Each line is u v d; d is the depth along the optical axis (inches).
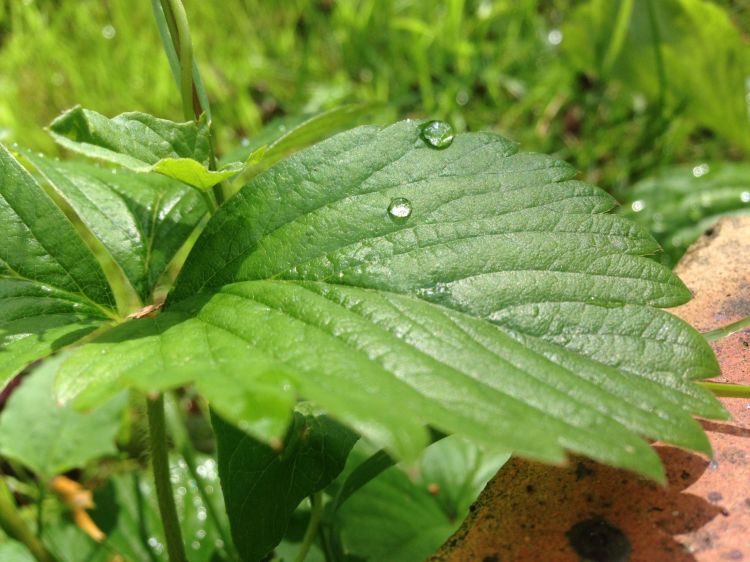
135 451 7.2
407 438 2.9
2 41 11.9
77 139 4.0
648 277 4.1
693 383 3.7
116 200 4.8
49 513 6.4
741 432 4.3
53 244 4.3
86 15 11.2
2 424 6.0
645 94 9.7
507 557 4.0
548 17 11.8
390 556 5.5
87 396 3.3
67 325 4.1
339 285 3.9
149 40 11.0
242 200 4.3
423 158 4.4
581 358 3.7
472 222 4.2
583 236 4.2
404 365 3.4
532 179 4.4
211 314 3.9
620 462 3.1
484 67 10.7
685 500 4.0
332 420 4.4
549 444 3.1
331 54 11.3
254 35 11.4
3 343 4.0
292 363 3.4
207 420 7.2
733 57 8.6
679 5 8.6
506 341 3.7
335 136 4.4
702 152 10.0
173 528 4.8
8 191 4.3
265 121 10.5
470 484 5.9
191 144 4.4
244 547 4.1
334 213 4.2
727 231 6.0
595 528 4.0
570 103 10.5
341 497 4.8
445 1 11.2
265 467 4.2
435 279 3.9
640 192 8.7
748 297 5.3
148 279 4.6
